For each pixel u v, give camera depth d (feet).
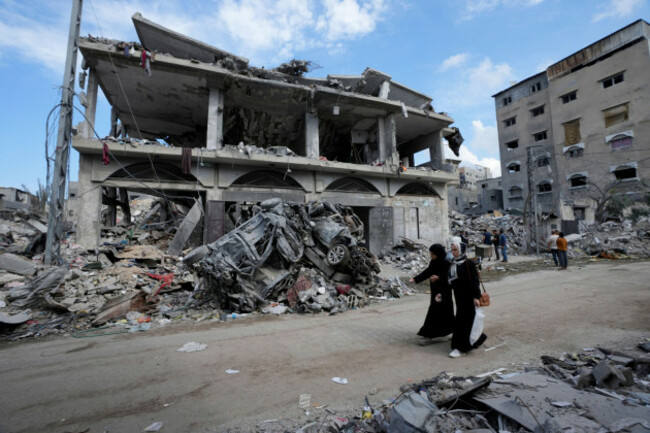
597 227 71.61
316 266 26.37
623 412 6.88
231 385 10.02
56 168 28.48
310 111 52.95
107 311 19.51
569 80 96.27
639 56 81.92
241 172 46.11
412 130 68.64
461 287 12.47
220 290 21.99
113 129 52.01
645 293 21.44
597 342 12.68
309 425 7.46
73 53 30.07
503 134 115.24
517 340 13.35
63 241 36.27
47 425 7.93
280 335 15.70
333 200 52.60
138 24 40.50
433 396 8.34
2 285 23.24
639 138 81.20
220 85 45.24
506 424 6.94
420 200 61.72
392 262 47.93
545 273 34.55
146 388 9.98
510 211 101.91
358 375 10.50
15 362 12.87
